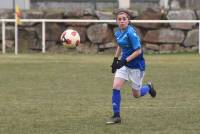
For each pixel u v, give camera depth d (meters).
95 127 21.33
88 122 22.36
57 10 59.06
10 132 20.45
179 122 22.23
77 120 22.80
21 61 48.03
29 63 46.47
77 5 62.84
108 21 57.28
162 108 25.67
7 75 38.62
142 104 26.89
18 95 29.84
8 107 26.03
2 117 23.50
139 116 23.64
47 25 58.22
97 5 62.66
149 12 58.34
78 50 57.81
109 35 57.84
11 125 21.77
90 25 57.94
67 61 48.25
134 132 20.39
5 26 58.06
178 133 20.19
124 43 22.23
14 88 32.47
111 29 58.03
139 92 23.39
